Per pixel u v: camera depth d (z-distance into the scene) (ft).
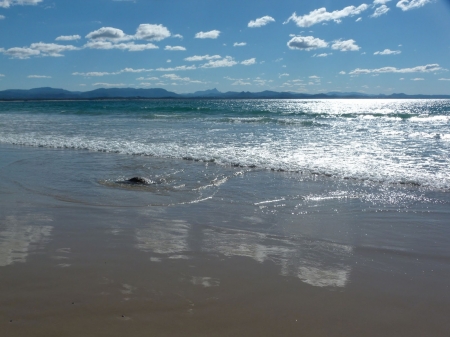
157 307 10.80
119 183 25.55
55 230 16.98
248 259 14.11
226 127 65.67
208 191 23.63
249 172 28.78
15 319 10.16
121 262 13.70
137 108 157.69
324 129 62.49
